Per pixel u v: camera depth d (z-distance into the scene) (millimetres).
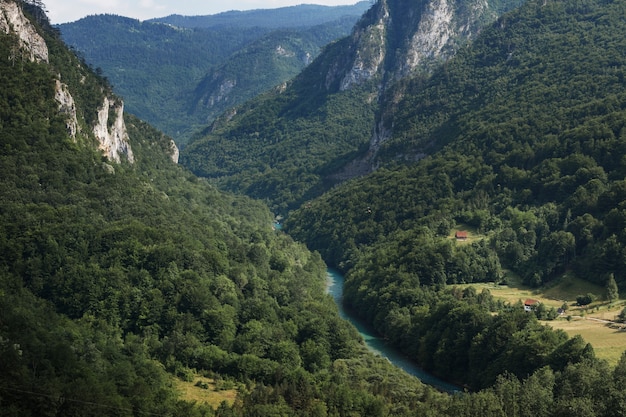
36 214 161625
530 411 115000
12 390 103312
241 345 153625
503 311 168875
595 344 143500
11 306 129250
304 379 136875
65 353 118625
